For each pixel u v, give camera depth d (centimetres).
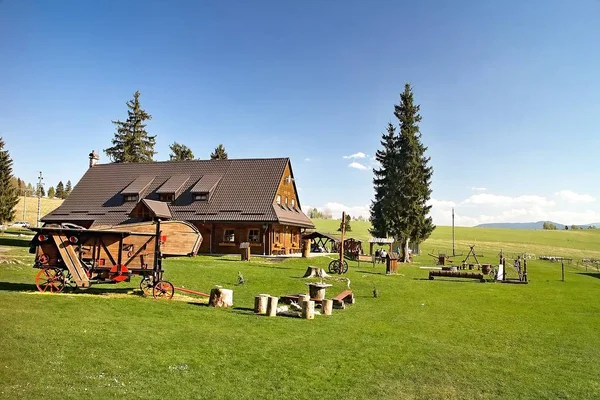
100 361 1030
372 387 1065
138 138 7362
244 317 1662
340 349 1350
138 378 969
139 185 4822
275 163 4997
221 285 2386
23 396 812
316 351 1305
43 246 1814
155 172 5159
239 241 4353
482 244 10569
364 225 13712
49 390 852
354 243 5447
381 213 6712
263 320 1644
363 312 2025
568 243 11656
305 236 4322
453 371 1226
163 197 4728
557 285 3603
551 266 6116
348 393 1016
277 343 1350
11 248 3603
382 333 1609
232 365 1118
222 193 4669
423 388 1088
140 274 1911
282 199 4909
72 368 971
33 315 1339
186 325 1450
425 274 4031
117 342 1177
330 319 1797
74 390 869
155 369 1030
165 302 1794
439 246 9794
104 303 1644
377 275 3503
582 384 1179
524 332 1770
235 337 1366
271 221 4231
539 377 1221
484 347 1509
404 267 4647
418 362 1284
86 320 1359
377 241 5300
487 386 1130
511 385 1147
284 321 1669
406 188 6059
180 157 8519
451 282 3453
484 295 2775
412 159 6084
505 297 2733
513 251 9256
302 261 3816
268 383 1027
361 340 1480
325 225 13300
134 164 5338
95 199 4878
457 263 5747
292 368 1139
